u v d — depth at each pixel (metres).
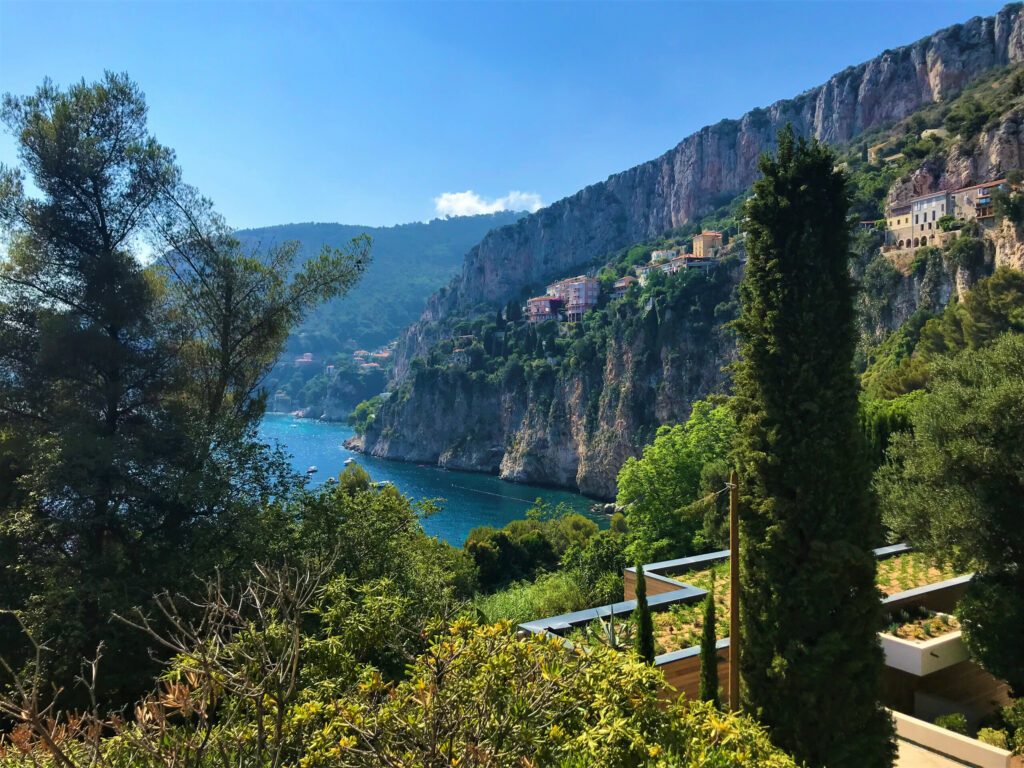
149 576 14.73
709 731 6.93
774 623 10.97
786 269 11.23
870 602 10.89
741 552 11.67
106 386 17.09
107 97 18.48
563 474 126.81
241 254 21.42
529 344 151.88
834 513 10.70
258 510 16.41
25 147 17.50
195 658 5.34
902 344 73.69
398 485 120.00
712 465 31.08
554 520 56.88
